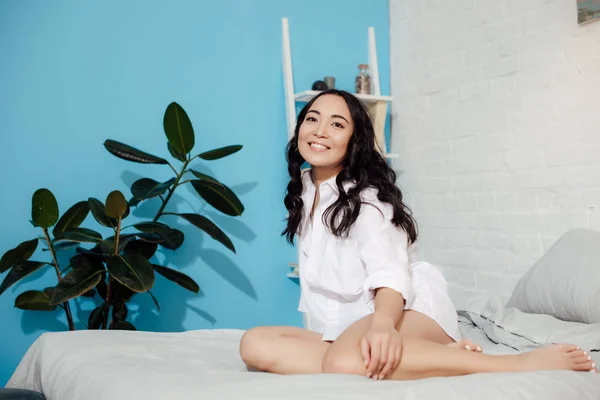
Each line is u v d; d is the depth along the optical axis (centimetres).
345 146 181
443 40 358
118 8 328
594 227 282
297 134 198
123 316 299
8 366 301
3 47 304
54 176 312
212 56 349
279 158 365
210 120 347
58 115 314
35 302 288
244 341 160
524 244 312
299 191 198
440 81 360
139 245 302
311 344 156
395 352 136
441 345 142
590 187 285
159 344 191
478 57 338
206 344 198
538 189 307
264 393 117
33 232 306
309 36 374
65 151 315
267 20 363
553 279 247
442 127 358
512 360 143
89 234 284
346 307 180
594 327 212
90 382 148
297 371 152
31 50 309
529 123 312
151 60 334
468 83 343
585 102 288
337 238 178
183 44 342
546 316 234
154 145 334
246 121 356
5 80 304
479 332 238
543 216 304
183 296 338
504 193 323
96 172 321
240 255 352
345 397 114
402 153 385
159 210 307
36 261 286
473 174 339
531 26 312
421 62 373
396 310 155
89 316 298
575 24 292
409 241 178
